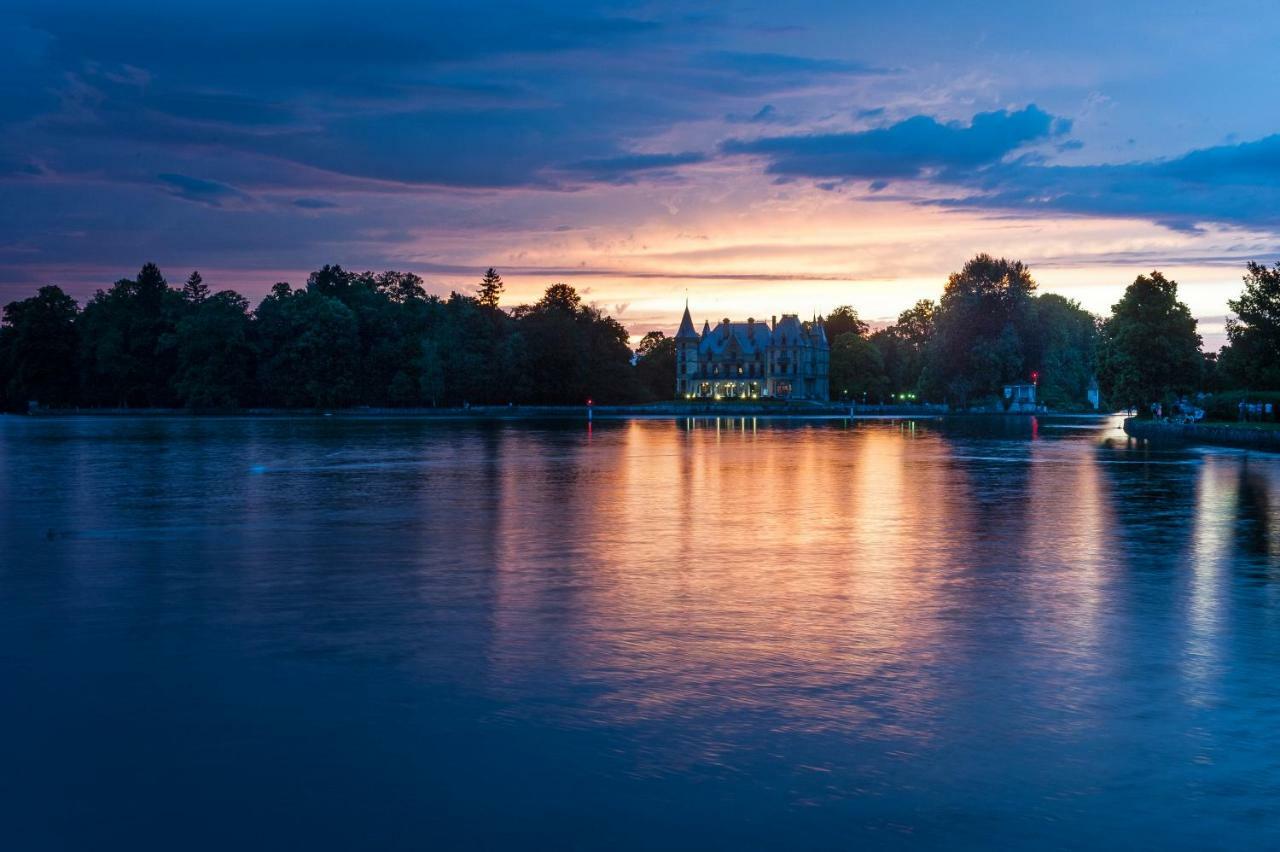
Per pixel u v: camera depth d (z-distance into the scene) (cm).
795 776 1183
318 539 2931
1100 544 2838
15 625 1877
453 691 1480
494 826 1067
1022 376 17038
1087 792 1141
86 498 4069
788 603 2061
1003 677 1552
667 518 3422
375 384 18838
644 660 1644
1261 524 3256
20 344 18638
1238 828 1058
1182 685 1513
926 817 1084
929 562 2544
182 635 1800
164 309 19162
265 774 1195
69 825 1077
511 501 3944
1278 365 8750
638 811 1098
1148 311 10562
